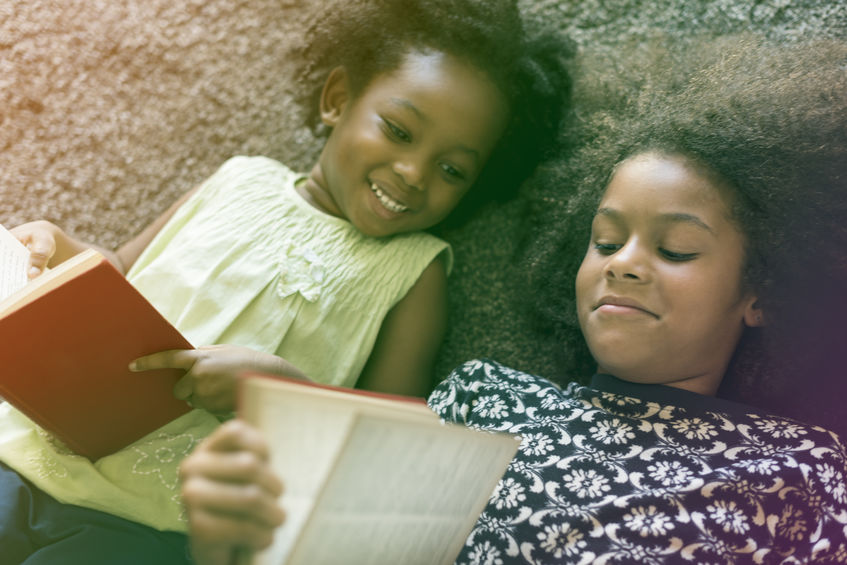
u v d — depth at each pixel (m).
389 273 0.98
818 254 0.81
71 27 1.14
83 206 1.12
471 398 0.88
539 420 0.81
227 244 0.97
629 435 0.76
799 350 0.87
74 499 0.81
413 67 0.97
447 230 1.12
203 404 0.77
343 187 0.98
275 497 0.48
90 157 1.12
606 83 1.06
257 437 0.46
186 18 1.15
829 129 0.82
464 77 0.97
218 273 0.95
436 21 1.00
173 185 1.13
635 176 0.78
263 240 0.97
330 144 1.01
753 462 0.72
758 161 0.78
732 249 0.77
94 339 0.69
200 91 1.14
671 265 0.75
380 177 0.95
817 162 0.81
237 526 0.48
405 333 0.98
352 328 0.95
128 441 0.81
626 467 0.74
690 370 0.79
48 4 1.14
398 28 1.01
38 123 1.12
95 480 0.81
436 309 1.01
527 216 1.09
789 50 0.90
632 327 0.76
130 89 1.14
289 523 0.50
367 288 0.97
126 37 1.14
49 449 0.83
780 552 0.70
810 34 1.03
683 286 0.74
